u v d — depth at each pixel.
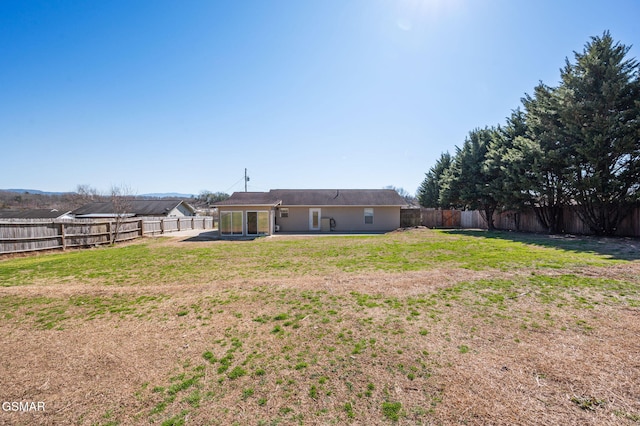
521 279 6.28
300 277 7.11
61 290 6.45
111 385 2.97
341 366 3.18
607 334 3.69
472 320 4.29
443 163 29.20
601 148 12.51
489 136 21.22
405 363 3.19
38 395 2.85
